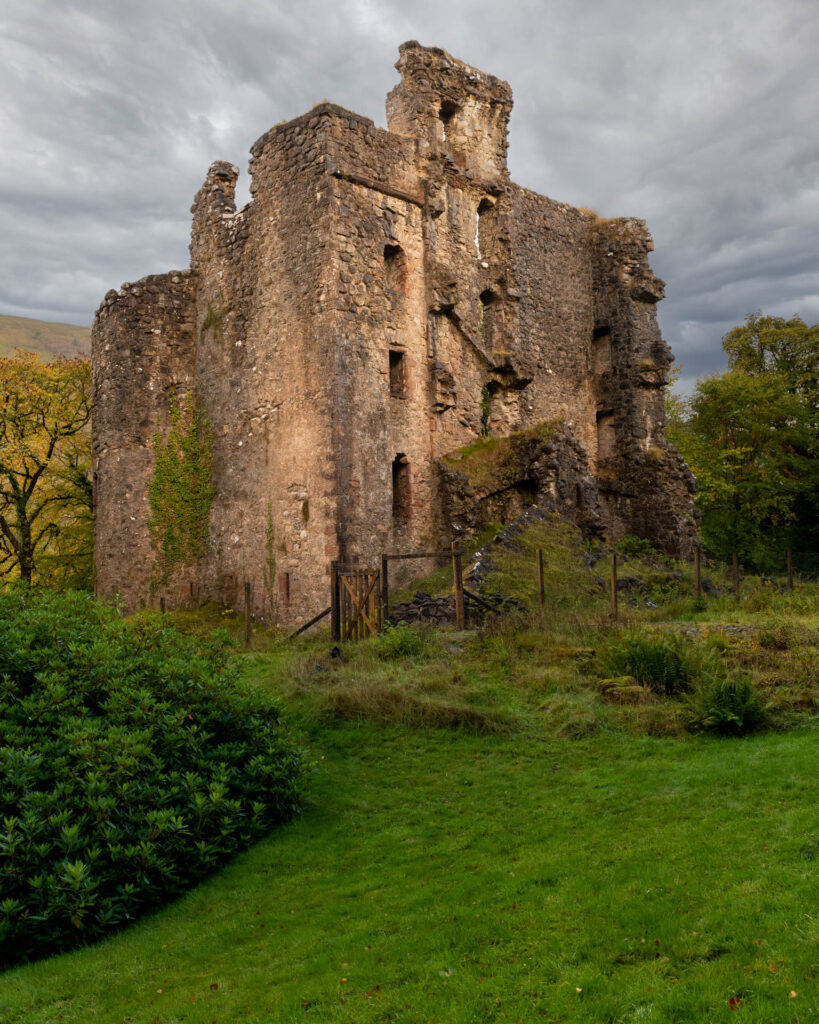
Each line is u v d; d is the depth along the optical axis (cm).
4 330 17162
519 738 1046
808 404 4044
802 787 742
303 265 1950
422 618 1591
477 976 501
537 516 2103
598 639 1403
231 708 905
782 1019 404
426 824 832
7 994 568
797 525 3959
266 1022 490
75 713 798
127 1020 522
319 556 1856
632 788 830
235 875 754
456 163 2348
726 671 1091
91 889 657
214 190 2272
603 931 528
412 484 2050
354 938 586
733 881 564
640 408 2739
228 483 2162
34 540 2988
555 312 2688
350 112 1970
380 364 1962
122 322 2336
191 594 2228
